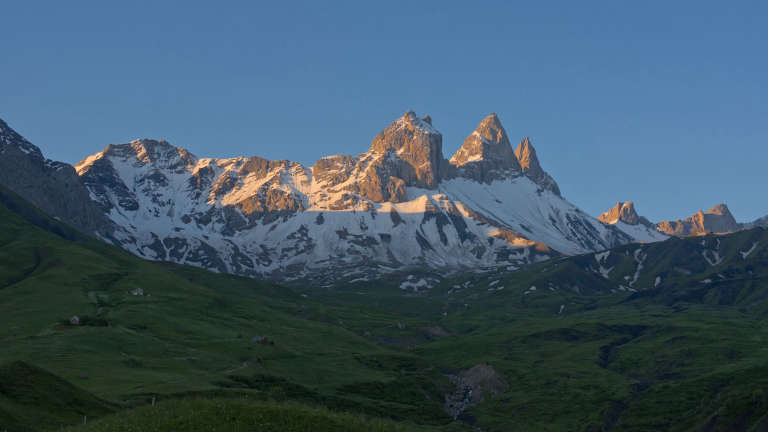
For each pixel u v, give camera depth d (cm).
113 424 7138
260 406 7700
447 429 16025
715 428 15200
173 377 14562
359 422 7806
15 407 9006
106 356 15862
